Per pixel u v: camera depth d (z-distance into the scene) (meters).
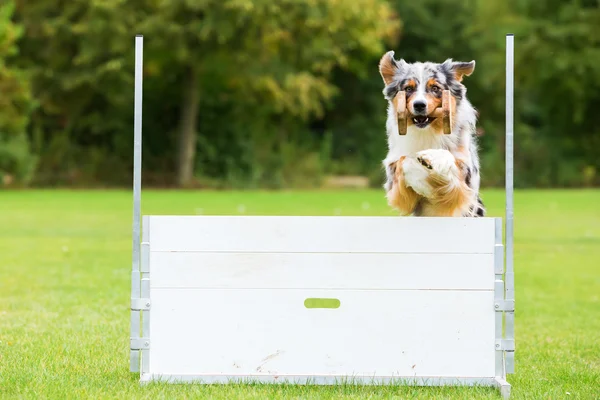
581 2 30.38
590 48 29.86
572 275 10.05
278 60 28.55
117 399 4.34
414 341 4.65
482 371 4.66
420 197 5.32
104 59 27.95
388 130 5.75
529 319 7.28
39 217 16.84
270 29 26.42
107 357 5.40
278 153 31.14
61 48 28.23
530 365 5.46
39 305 7.47
